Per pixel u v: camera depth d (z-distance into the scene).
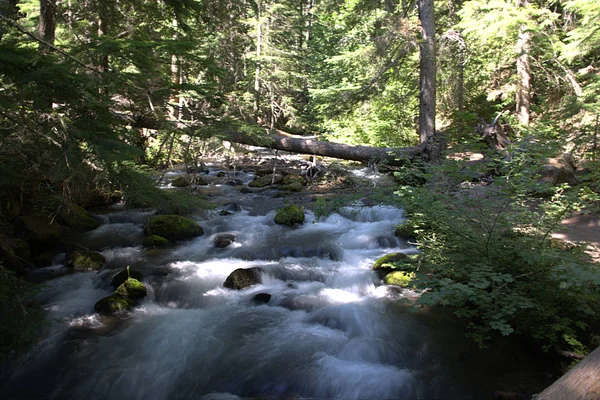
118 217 9.23
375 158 10.88
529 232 4.90
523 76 13.48
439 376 4.07
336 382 4.02
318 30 25.61
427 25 11.23
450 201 5.14
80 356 4.44
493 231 4.71
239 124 6.03
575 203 4.73
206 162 17.19
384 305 5.45
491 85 16.94
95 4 6.69
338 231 8.77
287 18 20.27
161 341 4.73
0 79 3.81
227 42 14.16
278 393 3.92
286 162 16.30
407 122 16.17
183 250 7.65
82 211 8.72
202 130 5.61
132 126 5.89
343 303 5.57
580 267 3.80
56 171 3.98
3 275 3.95
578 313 4.38
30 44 5.00
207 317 5.31
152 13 6.80
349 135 15.85
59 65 3.73
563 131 11.47
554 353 4.18
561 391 2.37
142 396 3.93
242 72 17.00
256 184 13.24
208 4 7.70
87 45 4.57
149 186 4.90
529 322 4.39
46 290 5.81
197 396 3.91
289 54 19.42
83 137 3.90
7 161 4.33
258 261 7.18
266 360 4.38
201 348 4.62
